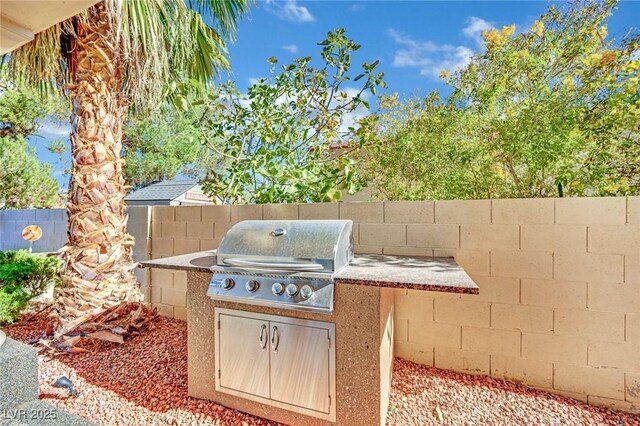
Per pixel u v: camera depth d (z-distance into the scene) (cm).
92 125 386
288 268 232
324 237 245
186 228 450
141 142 1138
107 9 343
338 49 467
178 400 276
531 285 298
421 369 325
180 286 452
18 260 545
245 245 257
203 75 512
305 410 239
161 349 368
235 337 261
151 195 1131
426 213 332
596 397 279
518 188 366
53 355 353
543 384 295
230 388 264
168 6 410
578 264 285
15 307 446
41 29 234
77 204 387
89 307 378
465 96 420
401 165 455
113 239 399
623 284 273
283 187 462
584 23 388
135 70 400
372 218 352
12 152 982
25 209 1000
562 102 349
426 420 253
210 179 529
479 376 313
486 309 312
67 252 384
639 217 268
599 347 279
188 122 999
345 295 227
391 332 301
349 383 228
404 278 216
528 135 342
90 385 297
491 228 311
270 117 488
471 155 378
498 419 255
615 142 333
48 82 443
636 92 334
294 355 242
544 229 294
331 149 548
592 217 281
